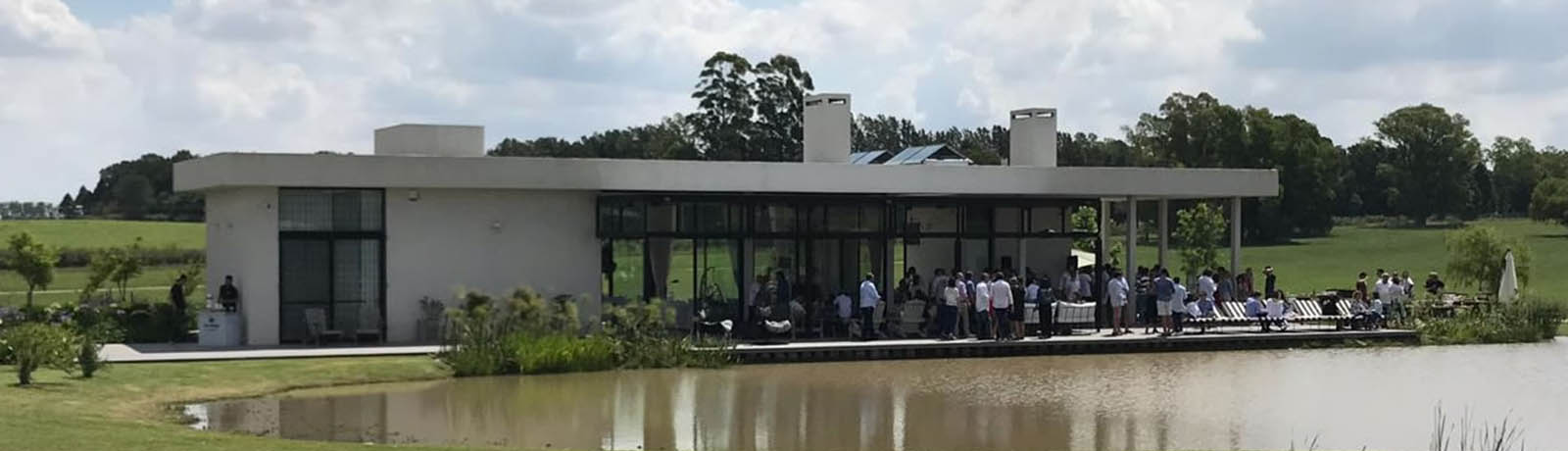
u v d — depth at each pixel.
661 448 19.47
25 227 73.44
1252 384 26.95
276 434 19.86
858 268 34.72
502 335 27.58
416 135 33.62
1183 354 32.88
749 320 33.22
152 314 31.50
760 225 33.50
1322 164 98.62
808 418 22.39
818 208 34.06
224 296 30.39
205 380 24.27
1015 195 35.66
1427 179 114.56
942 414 22.97
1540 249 87.44
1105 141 109.38
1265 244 94.69
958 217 35.56
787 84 76.38
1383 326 36.88
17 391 21.22
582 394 24.61
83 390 22.06
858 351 30.62
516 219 32.06
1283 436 20.91
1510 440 20.67
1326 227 99.44
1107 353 32.81
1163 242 39.38
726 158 74.81
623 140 99.69
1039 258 37.94
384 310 31.02
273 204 30.11
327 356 27.77
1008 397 24.98
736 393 25.09
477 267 31.75
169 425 19.34
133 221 86.00
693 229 33.03
